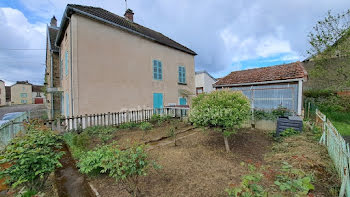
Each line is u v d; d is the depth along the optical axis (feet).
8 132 16.72
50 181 10.62
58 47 38.63
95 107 25.98
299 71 26.53
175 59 41.98
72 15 24.04
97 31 26.63
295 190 6.33
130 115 30.27
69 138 18.71
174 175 10.52
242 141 17.53
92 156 11.72
